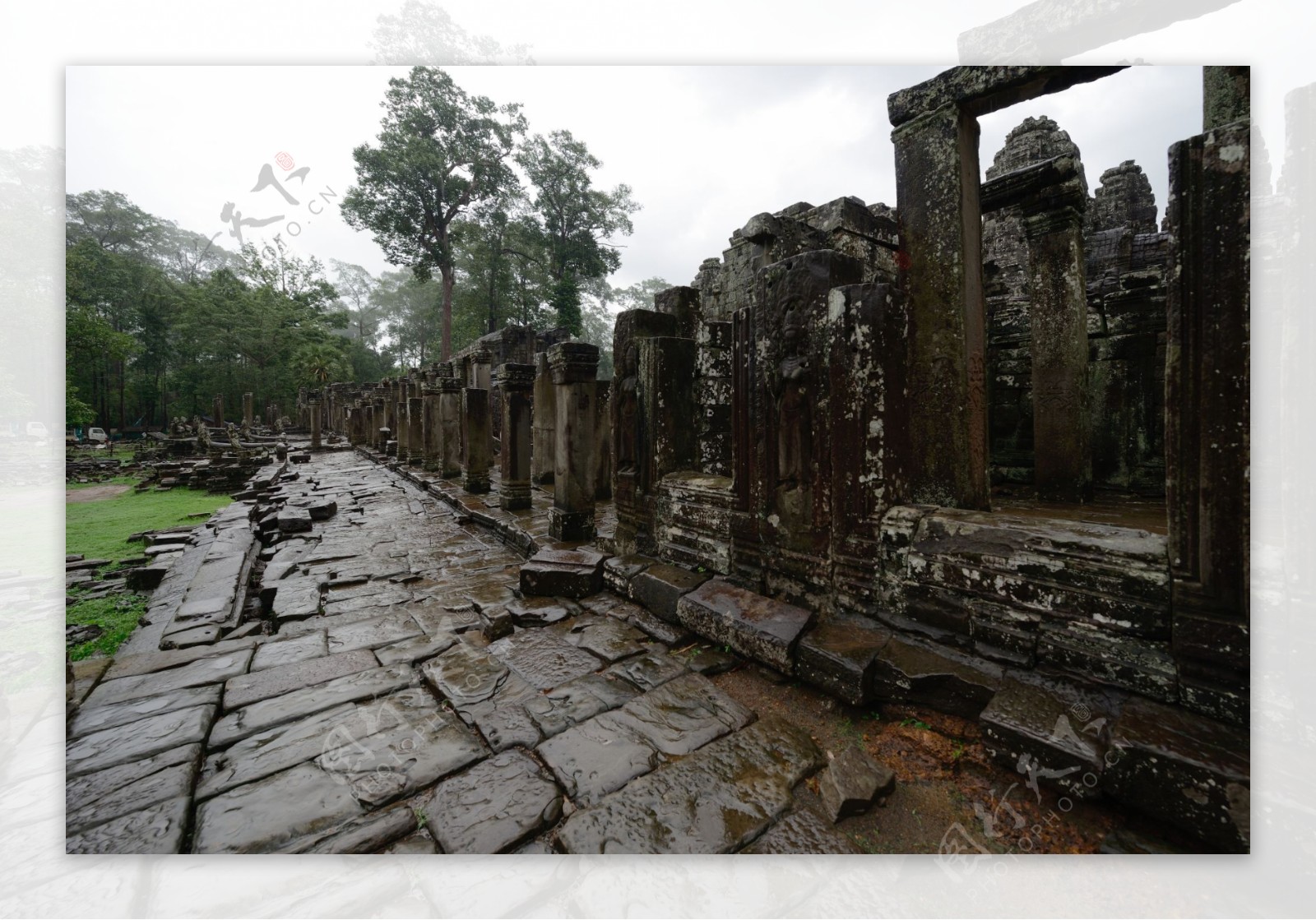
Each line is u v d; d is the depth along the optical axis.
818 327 3.25
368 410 21.83
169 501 11.56
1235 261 1.84
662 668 3.21
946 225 3.08
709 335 4.73
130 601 5.00
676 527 4.45
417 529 7.60
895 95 3.27
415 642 3.71
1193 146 1.91
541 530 6.34
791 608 3.24
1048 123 9.80
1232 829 1.65
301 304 27.72
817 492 3.30
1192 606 1.98
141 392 30.09
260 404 33.25
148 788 2.15
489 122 22.83
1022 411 7.18
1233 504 1.88
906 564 2.90
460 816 2.02
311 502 9.17
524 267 32.44
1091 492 5.32
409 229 23.38
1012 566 2.50
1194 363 1.95
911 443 3.29
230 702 2.88
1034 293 5.55
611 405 5.23
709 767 2.26
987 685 2.35
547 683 3.07
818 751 2.39
